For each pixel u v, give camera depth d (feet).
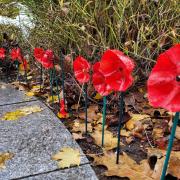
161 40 2.54
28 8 3.43
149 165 1.81
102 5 2.76
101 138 2.13
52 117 2.47
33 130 2.28
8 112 2.61
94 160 1.90
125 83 1.58
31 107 2.67
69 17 2.92
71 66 2.80
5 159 1.97
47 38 3.16
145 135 2.17
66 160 1.91
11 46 3.78
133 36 2.73
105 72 1.59
